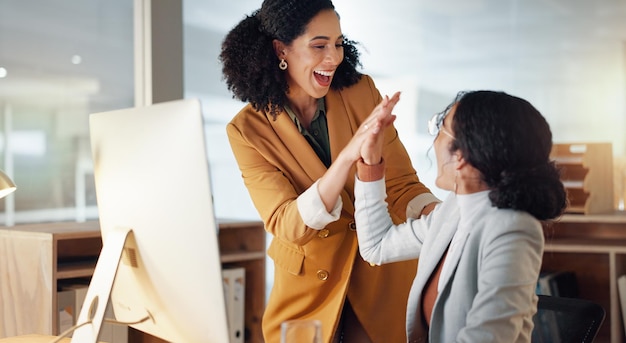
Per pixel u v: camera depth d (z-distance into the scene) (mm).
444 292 1445
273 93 1938
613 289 3496
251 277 3654
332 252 1933
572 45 5379
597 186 3723
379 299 1981
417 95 5480
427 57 5465
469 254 1411
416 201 1959
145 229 1475
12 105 3645
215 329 1373
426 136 5461
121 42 4074
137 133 1472
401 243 1688
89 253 3275
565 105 5410
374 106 2064
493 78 5457
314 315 1954
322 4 1872
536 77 5430
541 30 5410
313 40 1862
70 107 3861
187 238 1376
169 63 4156
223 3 4727
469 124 1408
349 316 2025
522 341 1373
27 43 3699
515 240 1351
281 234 1854
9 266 2801
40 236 2709
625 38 5285
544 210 1376
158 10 4094
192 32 4594
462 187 1459
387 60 5453
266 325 2035
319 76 1903
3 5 3615
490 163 1386
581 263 3852
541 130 1404
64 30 3838
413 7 5445
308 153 1940
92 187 3943
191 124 1338
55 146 3801
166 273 1447
